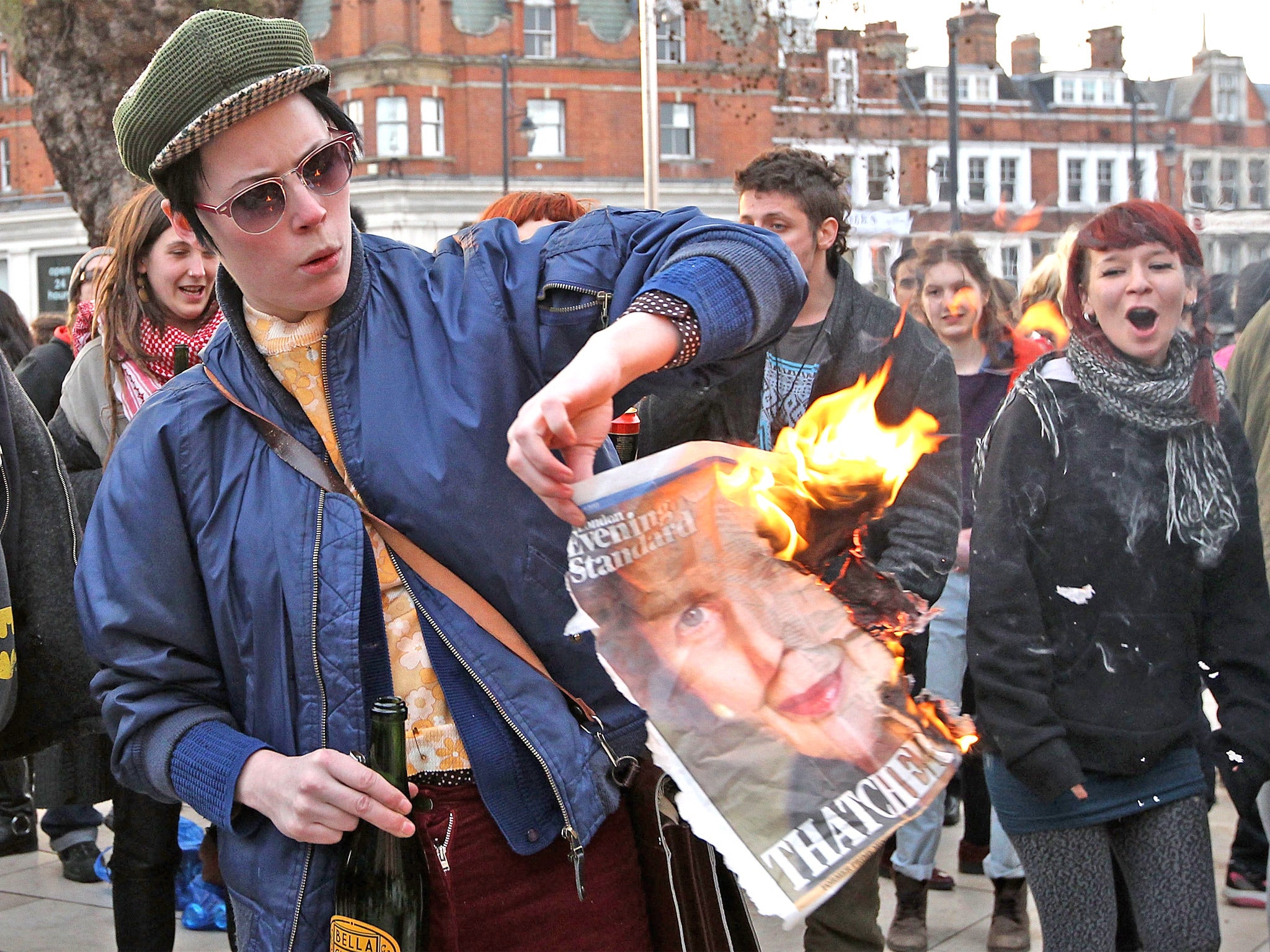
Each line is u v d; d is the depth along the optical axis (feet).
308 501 4.43
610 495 3.76
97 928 11.46
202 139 4.11
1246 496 6.86
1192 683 6.89
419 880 4.38
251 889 4.49
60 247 104.63
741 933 4.68
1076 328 6.99
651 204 26.84
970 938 10.76
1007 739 6.78
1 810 13.80
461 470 4.36
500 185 101.71
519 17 100.42
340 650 4.36
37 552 7.34
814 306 8.34
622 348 3.83
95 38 21.15
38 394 11.29
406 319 4.53
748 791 3.66
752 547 3.83
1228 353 8.40
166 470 4.57
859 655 3.79
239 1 21.43
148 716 4.54
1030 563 6.88
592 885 4.58
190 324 9.33
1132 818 6.89
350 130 4.42
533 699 4.39
